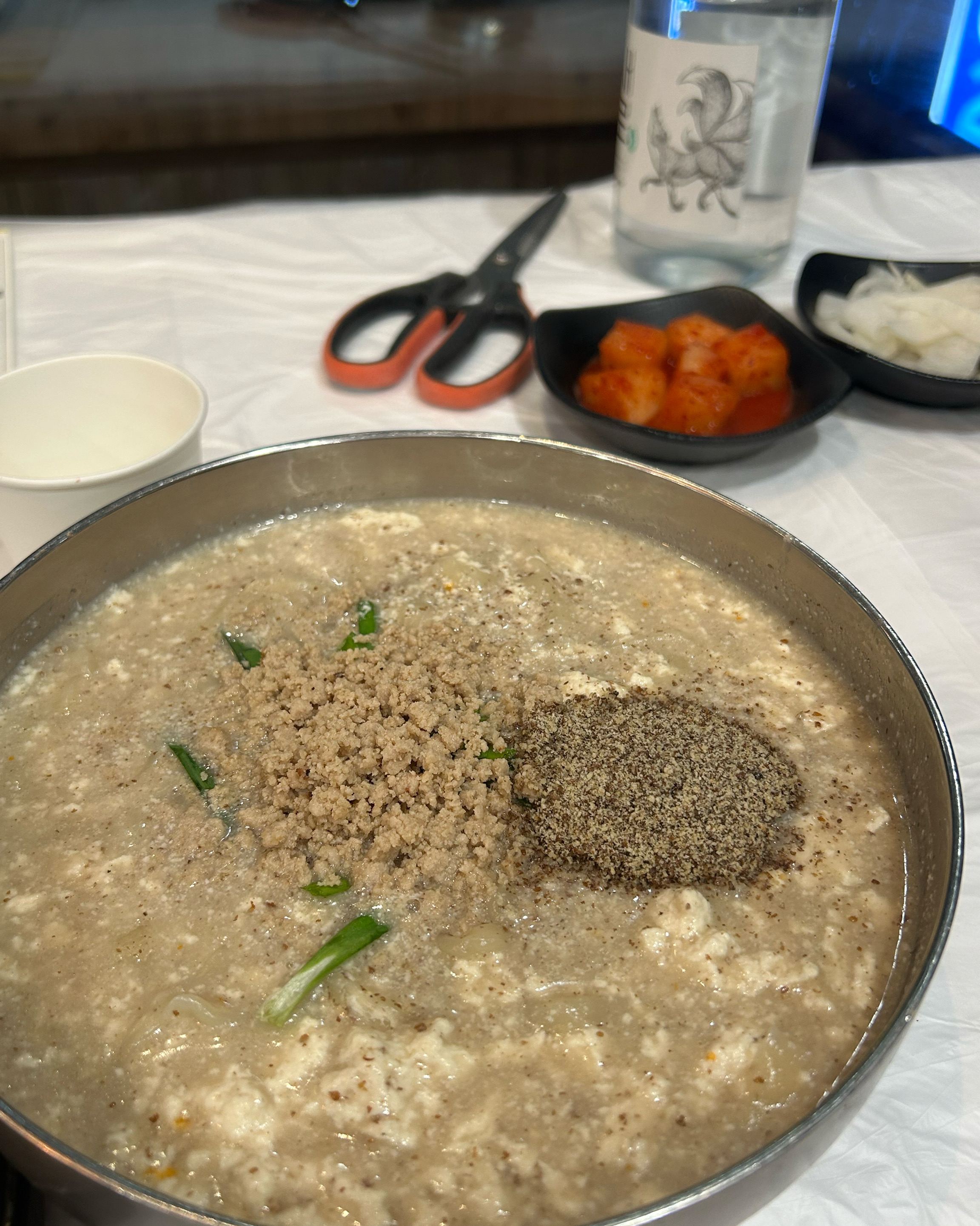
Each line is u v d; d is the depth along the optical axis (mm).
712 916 207
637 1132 179
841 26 619
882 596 300
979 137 595
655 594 282
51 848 218
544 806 225
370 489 305
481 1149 176
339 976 199
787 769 234
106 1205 152
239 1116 178
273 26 755
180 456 279
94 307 412
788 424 314
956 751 259
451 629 269
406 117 702
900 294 370
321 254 447
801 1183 186
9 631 248
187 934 204
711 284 417
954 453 350
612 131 731
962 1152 190
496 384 356
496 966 201
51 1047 188
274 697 249
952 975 214
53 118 669
